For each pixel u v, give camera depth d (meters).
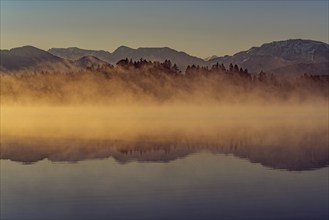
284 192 19.98
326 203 18.27
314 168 25.83
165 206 18.06
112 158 30.17
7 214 17.28
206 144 38.56
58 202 18.72
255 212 17.28
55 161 28.78
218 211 17.38
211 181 22.36
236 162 28.30
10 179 23.02
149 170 25.50
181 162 28.41
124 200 18.98
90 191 20.44
